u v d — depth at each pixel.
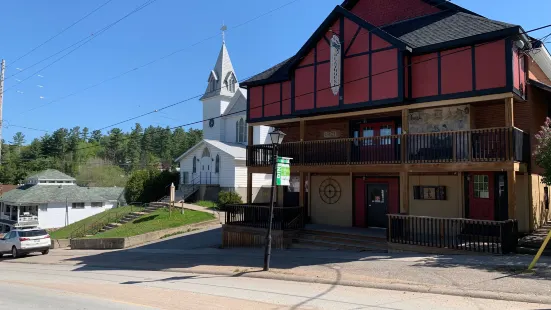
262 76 21.97
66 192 47.09
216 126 46.31
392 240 15.60
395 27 19.47
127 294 10.73
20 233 26.27
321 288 10.53
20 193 47.12
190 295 10.23
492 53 14.58
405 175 16.08
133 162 102.31
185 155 41.44
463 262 12.48
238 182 36.28
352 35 17.41
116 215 35.41
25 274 17.38
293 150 19.70
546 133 13.98
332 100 17.92
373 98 16.62
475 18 16.39
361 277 11.38
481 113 16.89
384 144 17.67
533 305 8.18
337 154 18.41
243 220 20.17
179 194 37.91
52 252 27.58
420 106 16.08
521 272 10.73
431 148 15.80
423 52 15.95
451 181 17.30
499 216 16.19
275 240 18.28
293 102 19.20
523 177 15.98
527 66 16.03
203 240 23.19
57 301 10.16
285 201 22.61
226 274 13.51
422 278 10.78
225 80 47.56
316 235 18.36
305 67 18.94
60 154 97.00
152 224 28.36
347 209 20.36
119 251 23.09
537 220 16.47
